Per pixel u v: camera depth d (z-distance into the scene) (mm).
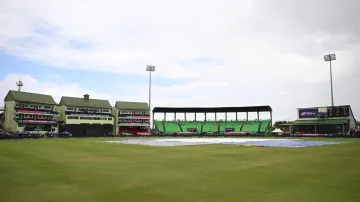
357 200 9992
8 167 18344
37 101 89188
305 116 98125
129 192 11336
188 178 14414
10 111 84000
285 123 103750
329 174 15633
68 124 92312
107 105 108625
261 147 39531
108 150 32969
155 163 20578
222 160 22672
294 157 25219
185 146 41594
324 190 11594
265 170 17156
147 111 115625
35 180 13852
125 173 15984
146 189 11867
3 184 12891
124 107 110562
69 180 13844
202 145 44375
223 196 10688
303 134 87688
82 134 94938
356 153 29531
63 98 97812
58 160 22375
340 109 91562
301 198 10320
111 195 10852
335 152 30859
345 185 12586
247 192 11297
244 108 106562
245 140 64812
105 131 101500
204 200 10133
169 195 10844
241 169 17578
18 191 11523
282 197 10484
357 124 113500
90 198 10414
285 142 54750
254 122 105625
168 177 14711
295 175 15297
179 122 113562
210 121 112812
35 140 60062
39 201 10023
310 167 18484
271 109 102250
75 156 25625
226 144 47562
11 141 55031
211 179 14141
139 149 34938
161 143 50500
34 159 23078
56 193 11172
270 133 93750
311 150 33812
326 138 76438
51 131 89750
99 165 19375
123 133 101750
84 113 100750
